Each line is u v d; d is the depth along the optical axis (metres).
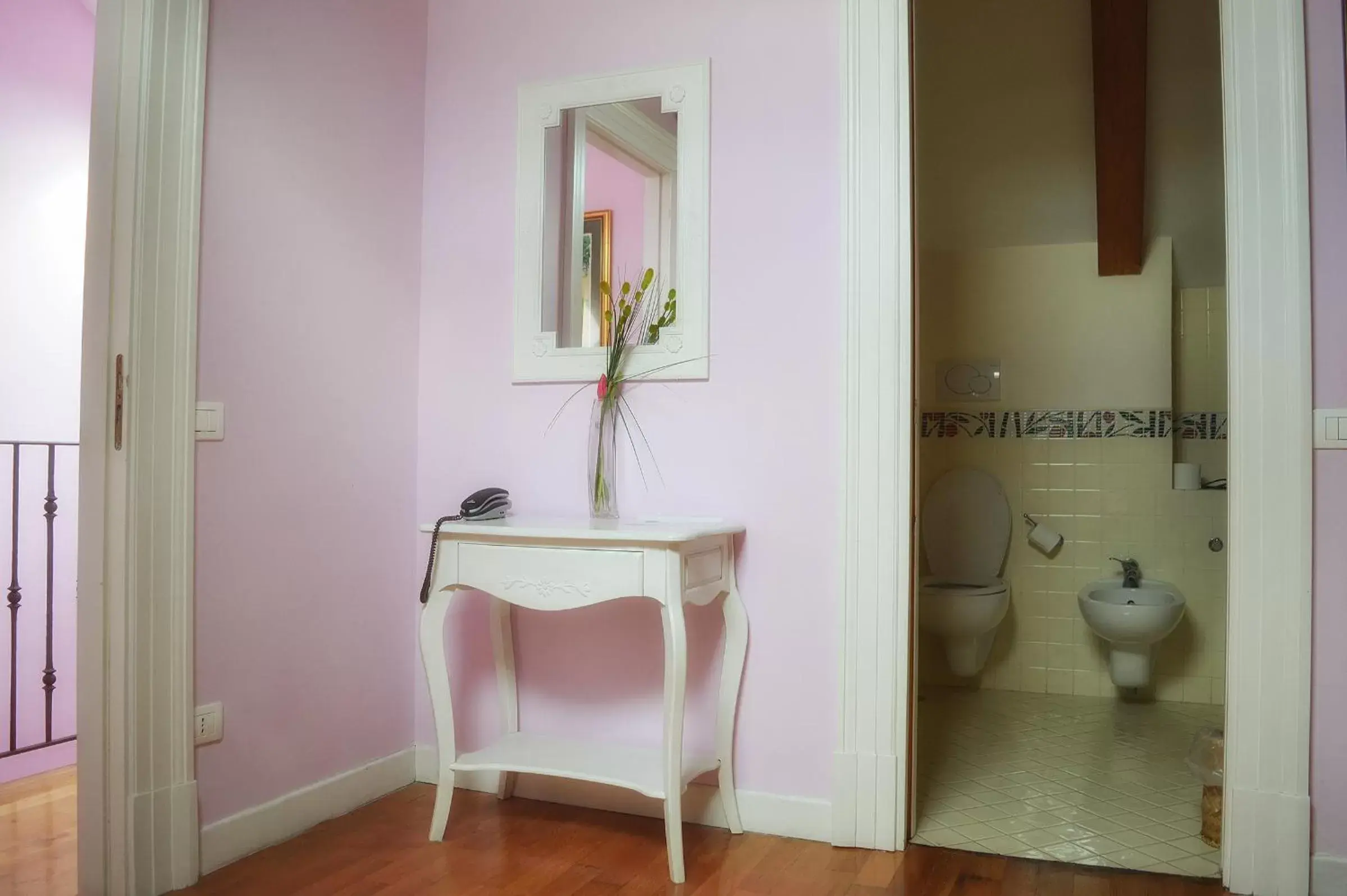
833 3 2.59
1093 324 4.34
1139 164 3.74
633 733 2.74
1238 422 2.20
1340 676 2.14
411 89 3.01
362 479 2.80
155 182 2.15
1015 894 2.18
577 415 2.84
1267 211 2.19
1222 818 2.27
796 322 2.59
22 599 3.28
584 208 2.85
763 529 2.60
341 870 2.29
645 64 2.79
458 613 2.96
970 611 3.99
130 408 2.10
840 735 2.49
